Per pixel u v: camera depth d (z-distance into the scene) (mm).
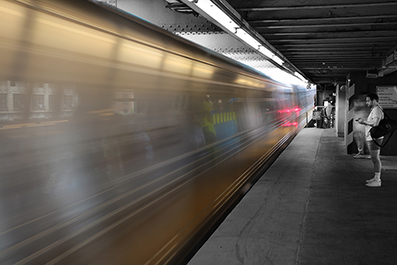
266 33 6180
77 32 1949
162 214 2916
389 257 3615
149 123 2730
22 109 1573
